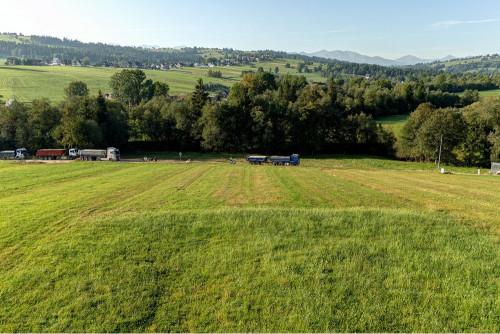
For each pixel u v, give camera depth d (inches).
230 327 394.3
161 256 575.8
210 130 3255.4
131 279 502.3
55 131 2802.7
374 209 822.5
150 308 437.7
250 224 718.5
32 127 2812.5
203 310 428.8
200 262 551.5
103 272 524.1
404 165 2790.4
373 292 448.1
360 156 3353.8
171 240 643.5
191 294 465.1
